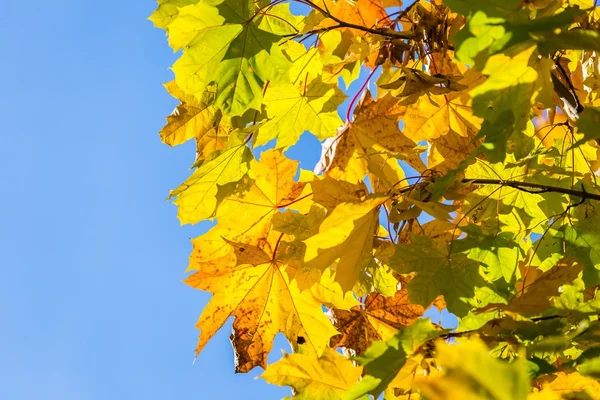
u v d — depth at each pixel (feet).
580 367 3.63
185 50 4.11
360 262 4.05
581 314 3.78
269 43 4.13
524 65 3.55
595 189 4.31
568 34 3.46
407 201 4.08
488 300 4.07
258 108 4.20
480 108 3.59
